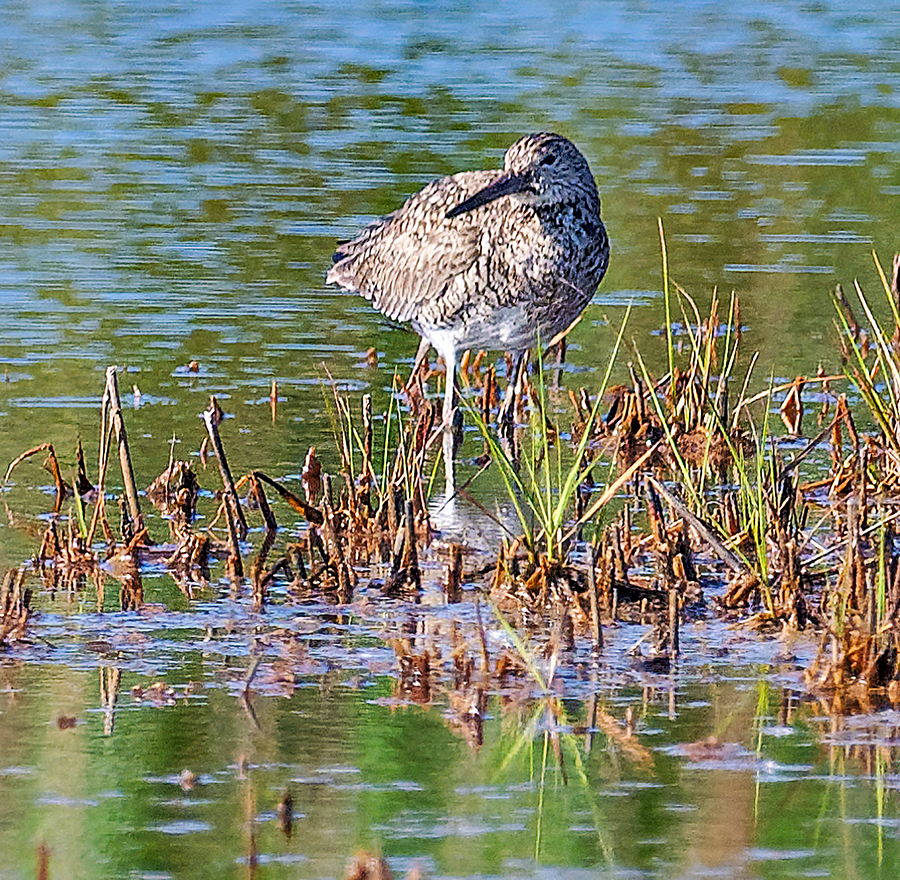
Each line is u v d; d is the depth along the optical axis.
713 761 8.39
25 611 10.15
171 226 20.50
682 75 30.09
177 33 33.47
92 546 11.72
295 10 36.06
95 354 16.33
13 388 15.27
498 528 12.48
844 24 35.56
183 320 17.45
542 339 15.02
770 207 21.50
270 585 11.05
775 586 10.75
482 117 26.30
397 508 12.30
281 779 8.18
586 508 12.56
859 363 13.34
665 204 21.61
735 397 15.37
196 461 13.60
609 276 18.91
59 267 18.84
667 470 13.68
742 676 9.48
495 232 14.53
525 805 7.94
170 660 9.66
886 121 26.56
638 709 9.02
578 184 14.50
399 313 15.51
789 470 12.02
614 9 37.00
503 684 9.37
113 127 25.58
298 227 20.52
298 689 9.27
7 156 23.62
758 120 26.55
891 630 9.27
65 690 9.20
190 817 7.79
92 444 13.89
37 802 7.91
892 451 12.71
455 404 15.27
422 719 8.91
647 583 10.93
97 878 7.23
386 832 7.66
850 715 8.95
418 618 10.45
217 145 24.55
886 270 18.83
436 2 37.22
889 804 7.95
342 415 14.70
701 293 18.17
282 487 11.97
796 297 18.02
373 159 23.64
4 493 12.80
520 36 33.69
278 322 17.61
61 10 35.53
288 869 7.33
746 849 7.52
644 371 13.44
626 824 7.74
